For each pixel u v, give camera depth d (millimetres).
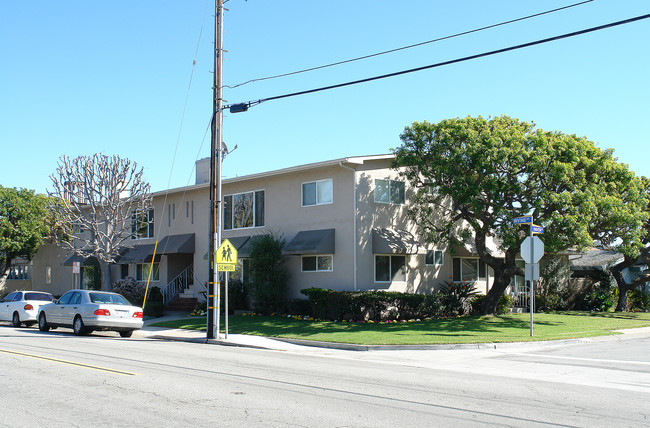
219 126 19938
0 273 39219
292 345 18047
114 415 7852
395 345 17047
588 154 22688
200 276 30828
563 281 30797
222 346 18281
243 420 7633
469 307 26656
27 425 7328
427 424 7590
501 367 13727
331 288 24766
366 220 24422
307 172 26234
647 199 25562
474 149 21172
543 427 7562
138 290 30984
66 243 31172
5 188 38250
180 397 9055
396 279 25328
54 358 13461
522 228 22141
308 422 7574
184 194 32344
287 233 26828
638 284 31312
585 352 16578
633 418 8195
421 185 25328
